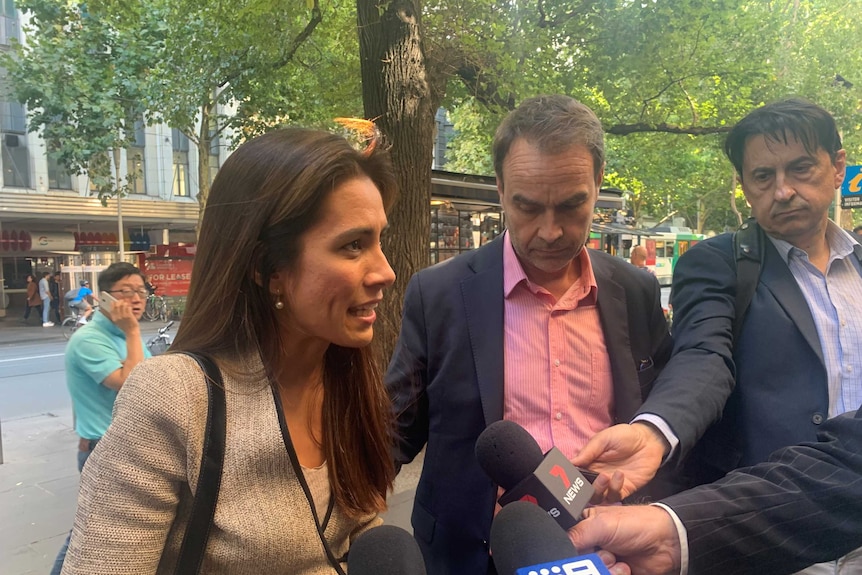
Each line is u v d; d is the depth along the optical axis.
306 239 0.99
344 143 1.04
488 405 1.61
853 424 1.10
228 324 1.03
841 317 1.56
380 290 1.05
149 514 0.90
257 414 1.00
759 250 1.67
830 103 9.01
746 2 7.53
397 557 0.87
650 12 6.59
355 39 7.44
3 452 5.61
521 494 1.06
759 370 1.58
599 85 7.45
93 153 13.30
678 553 1.00
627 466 1.25
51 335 16.23
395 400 1.70
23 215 18.39
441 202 8.48
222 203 1.03
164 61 9.79
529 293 1.68
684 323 1.66
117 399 0.96
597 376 1.66
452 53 6.16
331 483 1.14
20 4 11.76
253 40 7.06
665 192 22.28
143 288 3.43
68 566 0.88
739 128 1.68
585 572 0.79
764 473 1.14
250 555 0.95
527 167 1.45
